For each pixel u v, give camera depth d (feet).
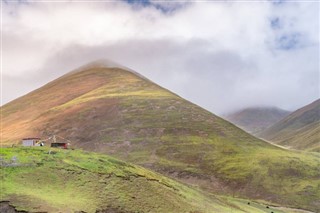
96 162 327.47
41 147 350.84
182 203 308.60
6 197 240.32
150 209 281.13
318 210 506.48
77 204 253.44
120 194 286.66
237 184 568.82
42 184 268.62
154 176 353.72
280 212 433.07
